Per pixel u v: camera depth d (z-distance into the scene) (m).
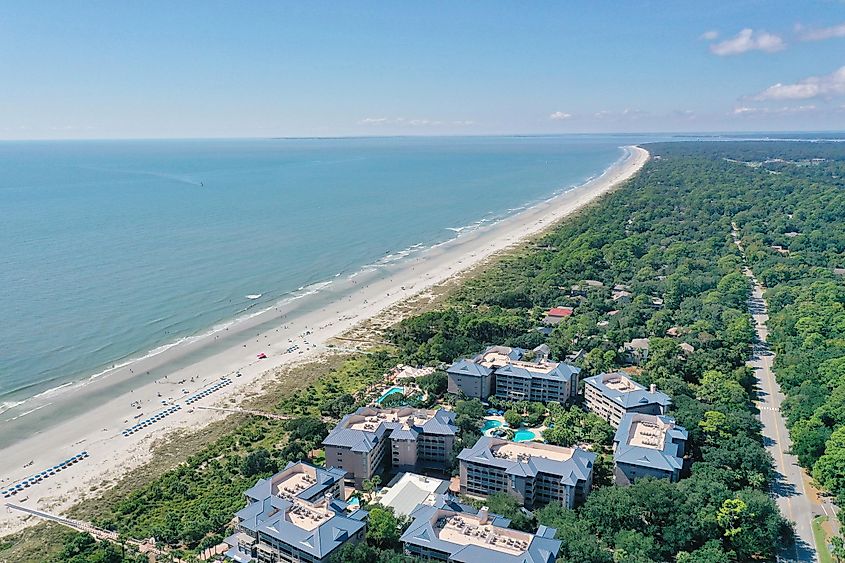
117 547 179.75
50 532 190.88
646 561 162.75
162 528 188.00
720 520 174.25
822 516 189.25
